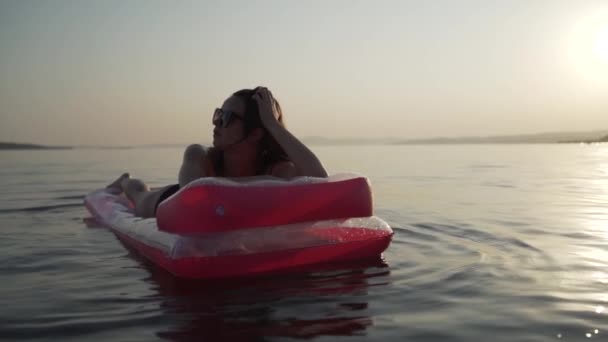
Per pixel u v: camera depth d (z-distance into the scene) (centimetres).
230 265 232
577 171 1071
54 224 398
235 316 182
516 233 348
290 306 193
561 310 189
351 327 172
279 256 242
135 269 252
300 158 289
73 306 195
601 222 397
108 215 382
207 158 297
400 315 184
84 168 1280
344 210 278
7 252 292
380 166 1300
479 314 185
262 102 291
